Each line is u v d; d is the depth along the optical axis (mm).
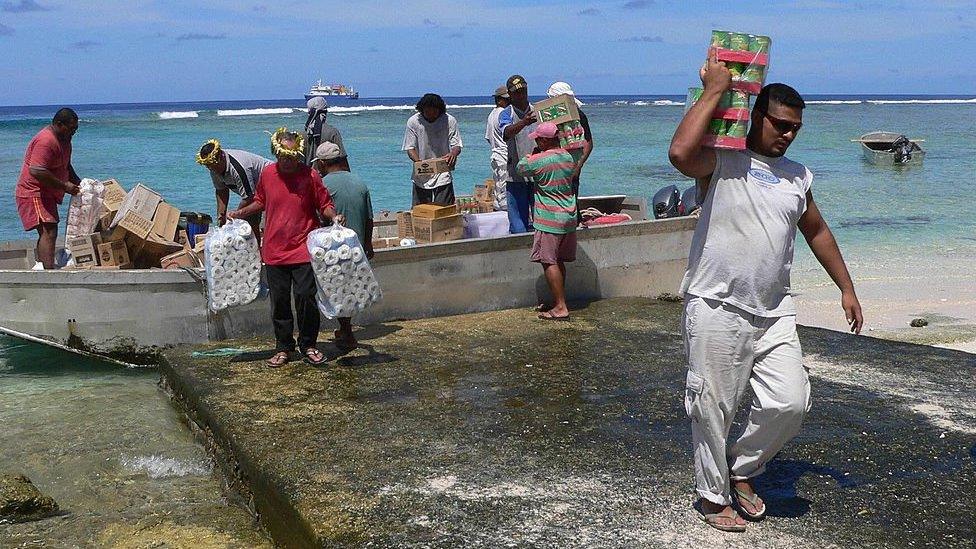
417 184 9633
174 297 7418
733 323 3744
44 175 8242
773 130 3742
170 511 4812
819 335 7762
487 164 30266
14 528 4551
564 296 8445
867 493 4402
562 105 8039
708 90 3613
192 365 6703
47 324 7621
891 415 5605
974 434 5273
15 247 9391
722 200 3750
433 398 5891
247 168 7422
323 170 7148
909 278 12898
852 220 18656
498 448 4977
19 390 6918
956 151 38531
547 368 6625
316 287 6590
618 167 30734
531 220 9188
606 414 5586
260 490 4629
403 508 4180
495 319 8211
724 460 3895
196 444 5855
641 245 9305
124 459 5566
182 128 59375
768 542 3861
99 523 4629
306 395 5938
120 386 7066
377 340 7414
